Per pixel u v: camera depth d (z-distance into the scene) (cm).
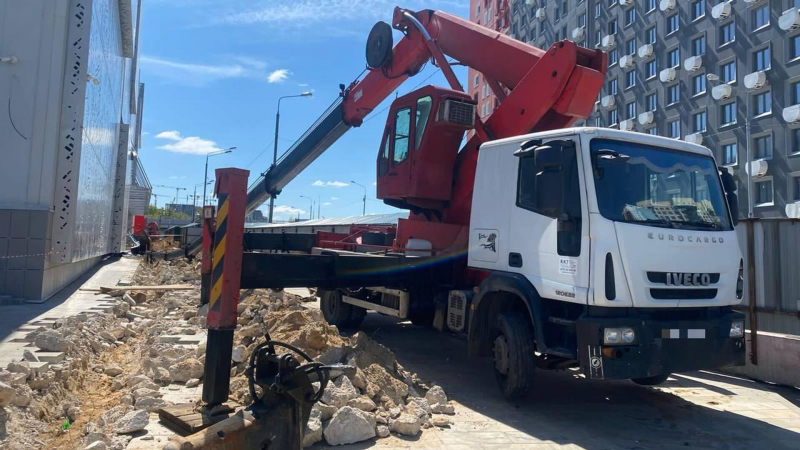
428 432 532
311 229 2200
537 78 760
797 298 893
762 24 3631
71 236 1131
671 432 565
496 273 653
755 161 3572
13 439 425
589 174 560
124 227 2980
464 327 707
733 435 561
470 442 511
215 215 561
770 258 927
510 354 612
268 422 398
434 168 833
